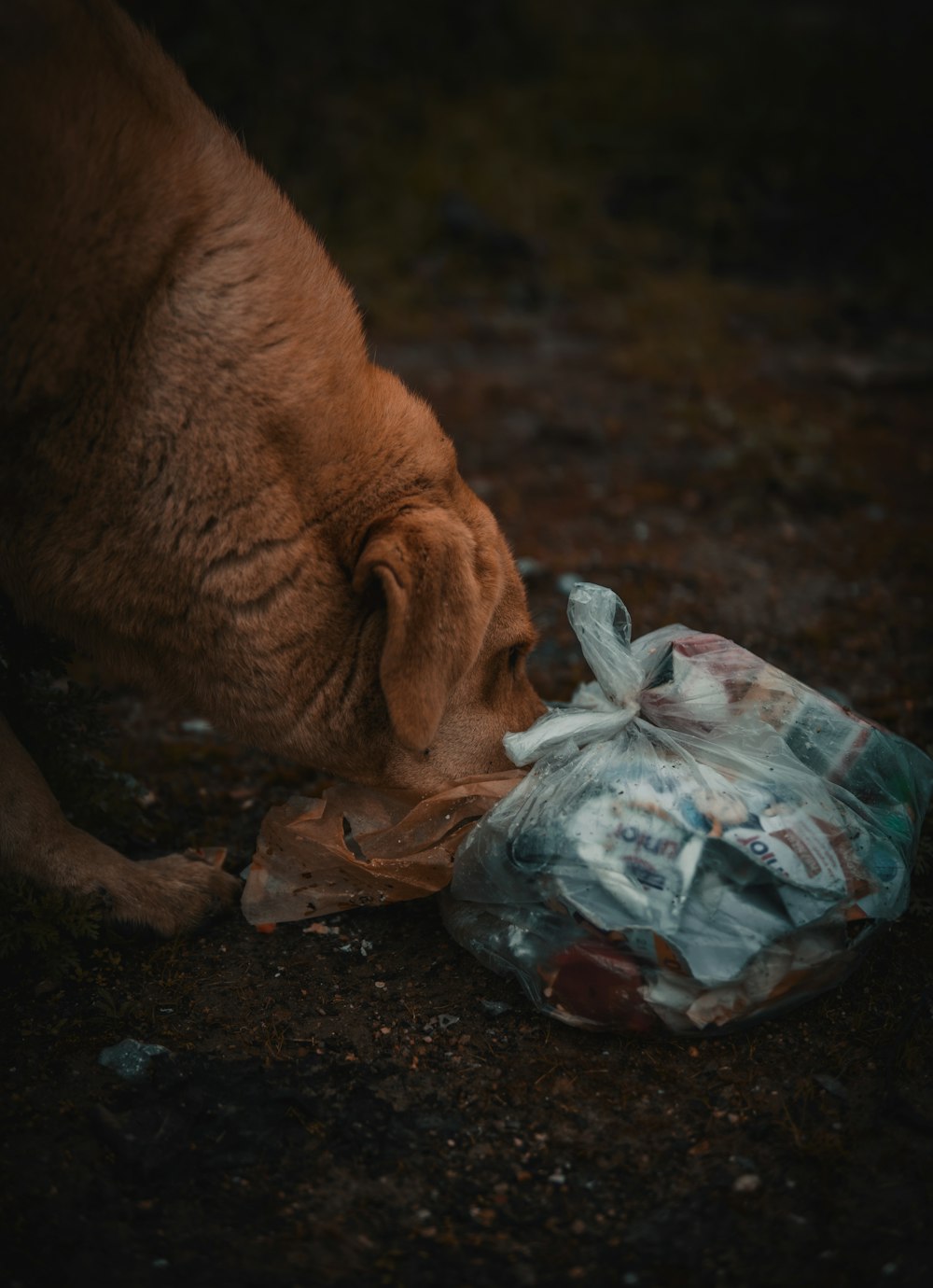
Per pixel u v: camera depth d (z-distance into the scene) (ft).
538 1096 4.92
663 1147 4.82
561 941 4.97
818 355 10.80
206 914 5.34
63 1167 4.77
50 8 5.02
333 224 12.28
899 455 8.73
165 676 5.23
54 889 5.24
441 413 9.31
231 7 12.21
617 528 7.61
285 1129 4.85
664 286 12.11
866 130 13.99
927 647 6.49
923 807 5.22
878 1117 4.87
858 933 5.07
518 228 12.85
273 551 5.05
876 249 12.83
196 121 5.19
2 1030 5.05
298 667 5.11
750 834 4.87
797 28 17.35
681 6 19.33
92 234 4.98
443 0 15.69
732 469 8.43
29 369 4.98
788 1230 4.67
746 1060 4.98
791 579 6.98
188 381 5.02
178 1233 4.66
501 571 5.14
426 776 5.20
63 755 5.51
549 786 5.00
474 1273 4.61
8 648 5.36
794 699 5.16
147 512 5.05
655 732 5.04
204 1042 5.04
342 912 5.39
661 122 15.05
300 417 5.06
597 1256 4.64
